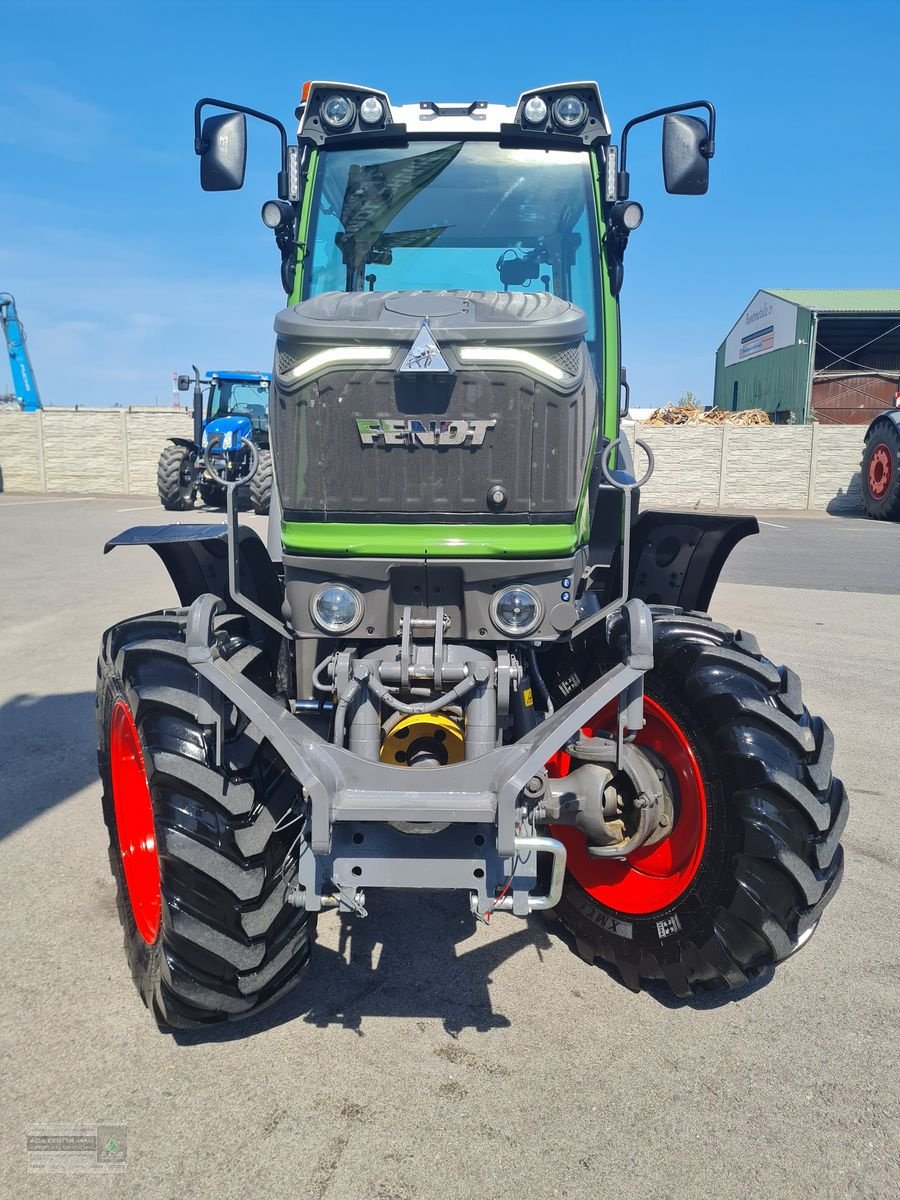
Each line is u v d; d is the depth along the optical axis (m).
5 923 3.30
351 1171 2.19
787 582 10.94
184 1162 2.21
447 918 3.45
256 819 2.52
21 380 31.64
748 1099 2.44
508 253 3.85
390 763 2.65
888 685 6.46
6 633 7.76
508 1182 2.15
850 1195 2.13
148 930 2.81
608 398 3.87
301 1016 2.81
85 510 18.62
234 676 2.43
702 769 2.75
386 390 2.56
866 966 3.10
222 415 19.05
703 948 2.74
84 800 4.38
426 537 2.63
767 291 34.78
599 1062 2.59
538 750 2.32
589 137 3.80
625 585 2.73
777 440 22.11
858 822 4.24
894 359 32.91
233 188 3.67
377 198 3.84
